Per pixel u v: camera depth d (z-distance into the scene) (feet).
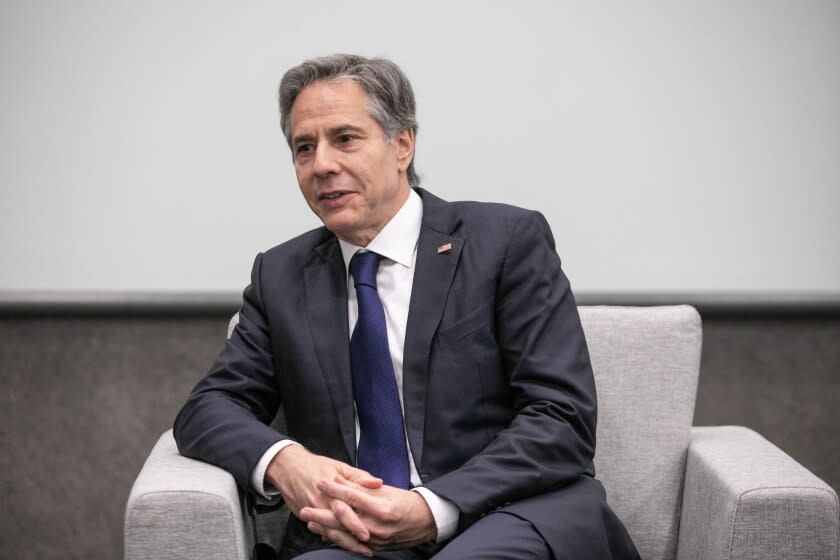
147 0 10.68
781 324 10.88
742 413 11.00
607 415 7.86
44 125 10.71
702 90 10.53
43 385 11.05
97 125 10.73
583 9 10.53
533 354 7.06
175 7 10.68
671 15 10.50
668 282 10.68
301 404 7.43
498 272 7.27
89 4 10.66
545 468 6.67
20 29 10.64
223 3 10.68
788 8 10.46
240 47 10.69
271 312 7.65
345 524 6.39
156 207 10.80
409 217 7.55
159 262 10.83
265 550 7.26
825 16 10.44
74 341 11.00
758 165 10.56
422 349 7.17
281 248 8.00
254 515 7.42
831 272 10.60
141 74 10.71
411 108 7.52
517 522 6.45
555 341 7.11
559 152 10.63
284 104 7.47
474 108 10.62
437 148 10.66
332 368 7.34
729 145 10.56
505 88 10.62
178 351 11.03
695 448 7.57
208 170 10.79
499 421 7.24
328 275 7.61
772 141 10.53
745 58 10.50
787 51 10.47
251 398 7.58
